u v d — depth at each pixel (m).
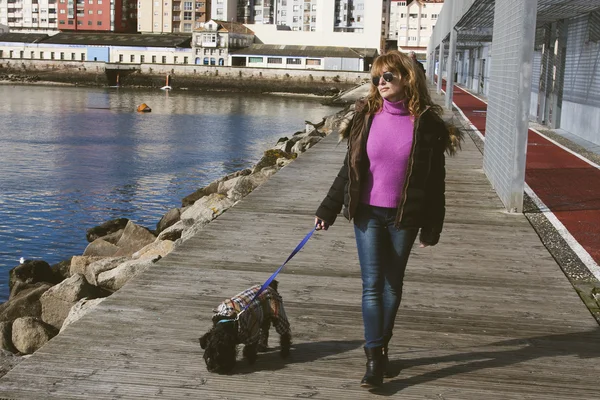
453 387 4.23
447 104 30.69
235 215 9.23
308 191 11.20
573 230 8.77
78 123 56.16
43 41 140.62
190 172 32.50
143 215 22.78
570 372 4.50
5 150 38.09
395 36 165.75
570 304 5.91
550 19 21.56
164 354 4.58
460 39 36.44
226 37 131.88
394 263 4.09
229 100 99.19
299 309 5.59
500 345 4.94
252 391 4.09
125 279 9.22
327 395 4.07
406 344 4.92
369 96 3.99
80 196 25.62
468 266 7.04
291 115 72.69
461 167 14.32
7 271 15.94
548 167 14.34
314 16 157.25
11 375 4.22
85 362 4.43
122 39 140.75
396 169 3.92
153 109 75.00
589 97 18.84
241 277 6.44
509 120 10.14
